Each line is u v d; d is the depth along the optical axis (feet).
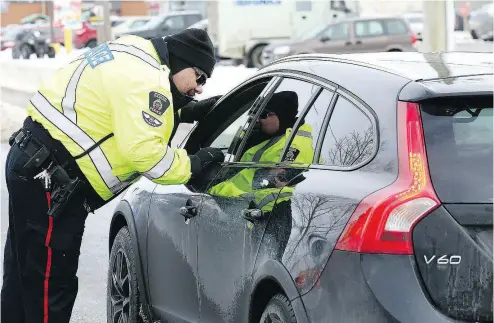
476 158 12.64
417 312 12.12
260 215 15.07
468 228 12.26
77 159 17.21
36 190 17.42
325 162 14.46
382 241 12.38
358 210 12.79
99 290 26.63
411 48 111.86
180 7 172.24
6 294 18.71
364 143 13.65
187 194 18.20
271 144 16.28
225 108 19.22
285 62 17.46
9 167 17.60
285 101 16.38
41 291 18.10
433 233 12.26
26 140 17.38
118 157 17.31
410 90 13.25
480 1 155.22
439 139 12.84
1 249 31.35
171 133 18.01
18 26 172.14
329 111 14.89
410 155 12.76
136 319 20.51
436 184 12.48
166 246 18.94
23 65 106.32
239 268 15.64
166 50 17.25
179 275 18.29
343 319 12.78
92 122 17.11
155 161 16.75
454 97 12.95
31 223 17.63
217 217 16.63
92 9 170.71
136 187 21.35
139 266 20.31
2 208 38.88
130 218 20.76
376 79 14.20
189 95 17.92
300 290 13.66
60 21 158.30
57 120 17.19
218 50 121.90
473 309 12.19
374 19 112.06
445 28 62.08
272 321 14.56
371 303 12.37
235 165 17.04
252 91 18.17
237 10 120.98
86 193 17.62
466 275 12.23
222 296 16.33
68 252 17.90
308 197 14.02
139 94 16.67
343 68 15.29
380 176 13.03
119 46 17.20
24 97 99.04
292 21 121.08
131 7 228.22
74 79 17.24
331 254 13.09
